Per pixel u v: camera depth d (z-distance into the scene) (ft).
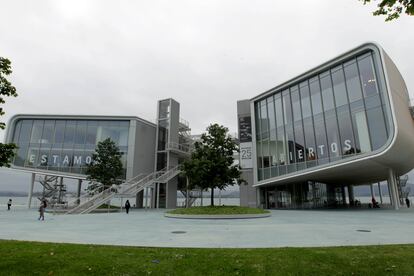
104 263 20.61
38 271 19.27
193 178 74.54
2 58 23.65
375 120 70.13
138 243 29.86
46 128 124.16
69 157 120.26
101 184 101.45
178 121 135.33
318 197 108.99
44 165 120.37
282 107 98.94
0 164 23.21
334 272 18.86
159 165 128.67
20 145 122.72
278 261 20.74
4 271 19.22
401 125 69.21
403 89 88.94
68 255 22.80
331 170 82.43
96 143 121.08
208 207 70.59
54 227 46.11
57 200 111.96
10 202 104.27
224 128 78.23
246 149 111.24
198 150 76.84
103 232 39.45
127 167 116.57
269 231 38.81
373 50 72.33
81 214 79.46
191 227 45.21
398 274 18.52
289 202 103.71
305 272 18.89
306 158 87.15
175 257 21.94
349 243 28.25
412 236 32.60
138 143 121.39
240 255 22.33
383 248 24.08
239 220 57.47
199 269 19.42
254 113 109.91
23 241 29.81
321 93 85.35
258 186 106.11
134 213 84.84
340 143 77.82
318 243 28.48
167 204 119.03
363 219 54.95
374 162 74.59
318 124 84.89
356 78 76.18
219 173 73.67
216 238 32.99
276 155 99.09
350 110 76.33
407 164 101.55
